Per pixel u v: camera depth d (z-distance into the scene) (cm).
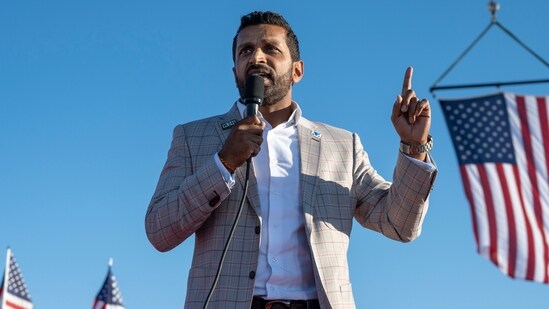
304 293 526
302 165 558
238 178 545
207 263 529
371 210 570
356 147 590
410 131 545
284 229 536
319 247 532
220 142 565
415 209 542
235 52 603
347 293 530
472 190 560
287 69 583
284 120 586
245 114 538
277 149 563
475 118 578
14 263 1545
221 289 518
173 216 527
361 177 581
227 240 516
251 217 533
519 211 551
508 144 569
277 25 593
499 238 544
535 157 566
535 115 574
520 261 537
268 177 551
